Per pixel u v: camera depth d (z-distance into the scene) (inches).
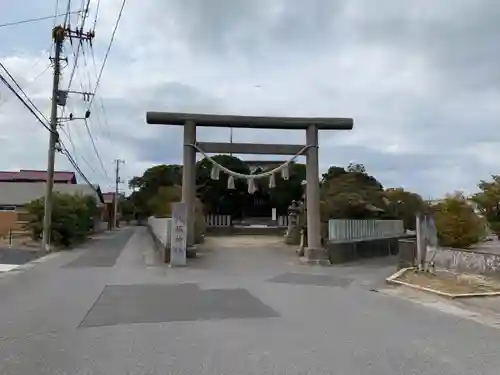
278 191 1779.0
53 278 608.7
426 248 700.0
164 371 225.8
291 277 672.4
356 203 1343.5
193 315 372.8
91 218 1745.8
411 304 452.4
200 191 1733.5
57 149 1058.7
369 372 227.3
